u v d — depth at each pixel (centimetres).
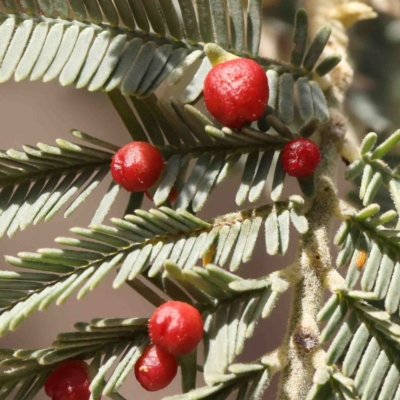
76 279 15
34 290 15
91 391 15
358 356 15
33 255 15
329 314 15
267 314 15
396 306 15
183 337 15
